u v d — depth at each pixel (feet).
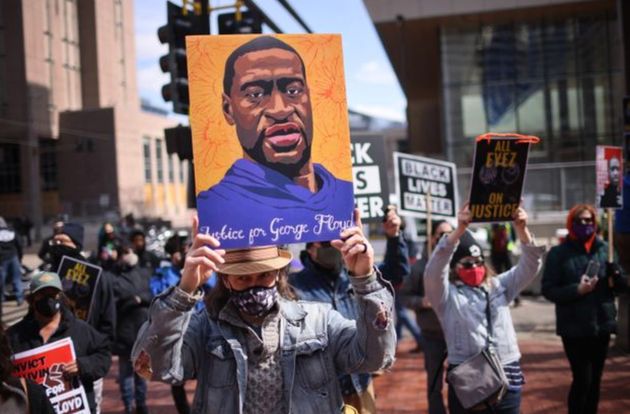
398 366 29.63
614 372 26.05
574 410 18.16
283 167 9.20
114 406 25.49
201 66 9.14
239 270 9.01
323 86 9.40
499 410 14.42
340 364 9.55
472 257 14.84
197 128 9.06
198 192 8.99
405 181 26.08
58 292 14.24
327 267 14.60
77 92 202.18
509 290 15.14
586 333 17.79
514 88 88.84
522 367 28.02
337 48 9.48
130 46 223.10
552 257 18.35
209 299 9.63
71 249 20.16
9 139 181.88
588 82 86.94
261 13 32.86
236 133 9.14
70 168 193.67
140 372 8.81
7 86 179.93
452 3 86.07
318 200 9.23
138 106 228.22
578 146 87.15
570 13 87.04
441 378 19.13
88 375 14.48
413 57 112.88
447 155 90.07
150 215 196.03
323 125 9.35
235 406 9.12
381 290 8.91
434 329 19.07
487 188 14.58
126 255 23.36
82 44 203.82
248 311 9.19
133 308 22.70
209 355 9.37
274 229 9.10
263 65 9.29
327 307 9.95
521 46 88.74
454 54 90.27
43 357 13.52
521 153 14.75
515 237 52.24
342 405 9.59
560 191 67.21
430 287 14.69
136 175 200.23
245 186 9.10
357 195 19.44
